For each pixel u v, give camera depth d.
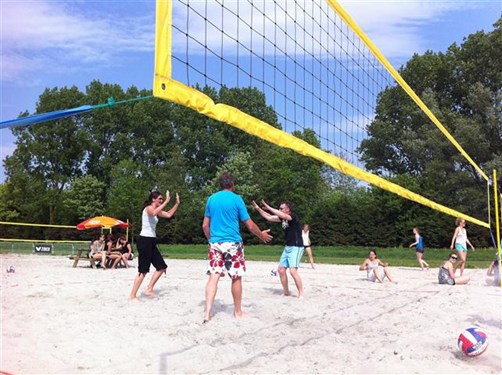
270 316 5.70
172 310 5.95
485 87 35.31
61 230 42.00
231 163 46.34
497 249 9.59
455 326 5.31
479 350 4.08
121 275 11.12
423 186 33.94
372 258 10.11
